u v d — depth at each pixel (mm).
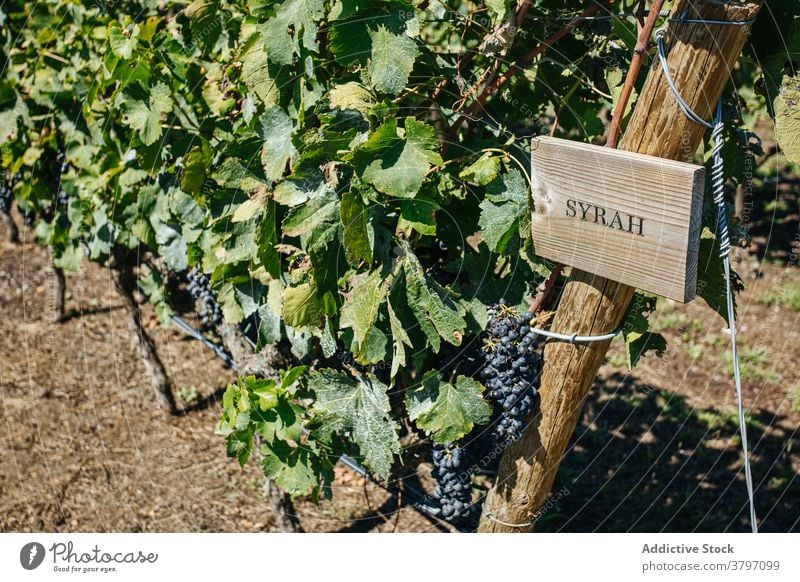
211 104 3473
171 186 3855
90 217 4785
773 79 2723
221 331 4148
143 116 3441
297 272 2807
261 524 4828
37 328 6871
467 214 3014
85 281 7562
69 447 5555
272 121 2912
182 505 5008
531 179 2516
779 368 6059
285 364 3711
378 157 2475
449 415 2789
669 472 5160
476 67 3207
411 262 2650
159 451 5500
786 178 8312
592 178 2346
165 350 6520
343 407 2941
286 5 2678
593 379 2824
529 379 2768
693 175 2111
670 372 6098
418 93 2920
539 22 2969
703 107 2287
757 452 5289
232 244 3188
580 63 3201
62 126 4938
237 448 3125
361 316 2625
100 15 4551
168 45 3543
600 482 5125
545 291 2773
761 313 6703
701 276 2938
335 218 2660
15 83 5301
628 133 2408
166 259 4023
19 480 5250
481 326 2789
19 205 5676
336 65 2990
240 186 3033
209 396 6031
